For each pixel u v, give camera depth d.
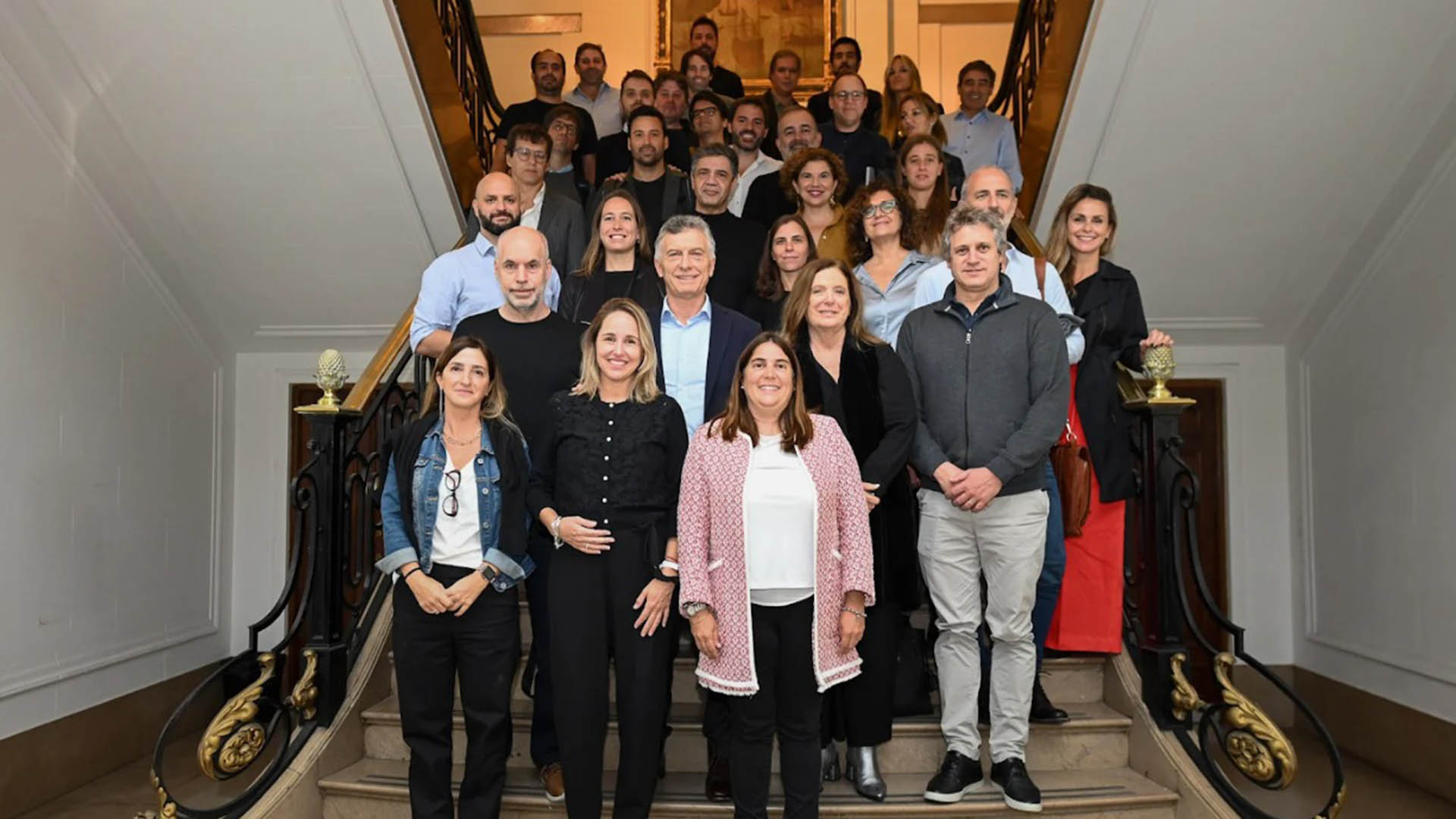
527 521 2.96
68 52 4.13
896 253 3.65
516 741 3.52
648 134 4.63
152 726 5.00
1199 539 5.92
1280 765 3.09
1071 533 3.43
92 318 4.57
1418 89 4.26
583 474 2.84
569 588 2.82
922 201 4.06
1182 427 5.98
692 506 2.75
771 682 2.74
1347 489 5.17
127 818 4.03
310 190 4.89
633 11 8.20
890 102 5.92
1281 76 4.33
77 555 4.45
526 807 3.14
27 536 4.11
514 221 3.77
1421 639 4.51
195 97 4.44
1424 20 4.04
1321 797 4.31
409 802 3.23
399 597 2.93
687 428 3.11
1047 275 3.53
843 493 2.78
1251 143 4.61
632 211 3.53
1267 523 5.77
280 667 3.37
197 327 5.48
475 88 5.77
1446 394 4.34
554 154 5.25
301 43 4.30
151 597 5.06
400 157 4.79
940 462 3.00
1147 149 4.70
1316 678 5.43
